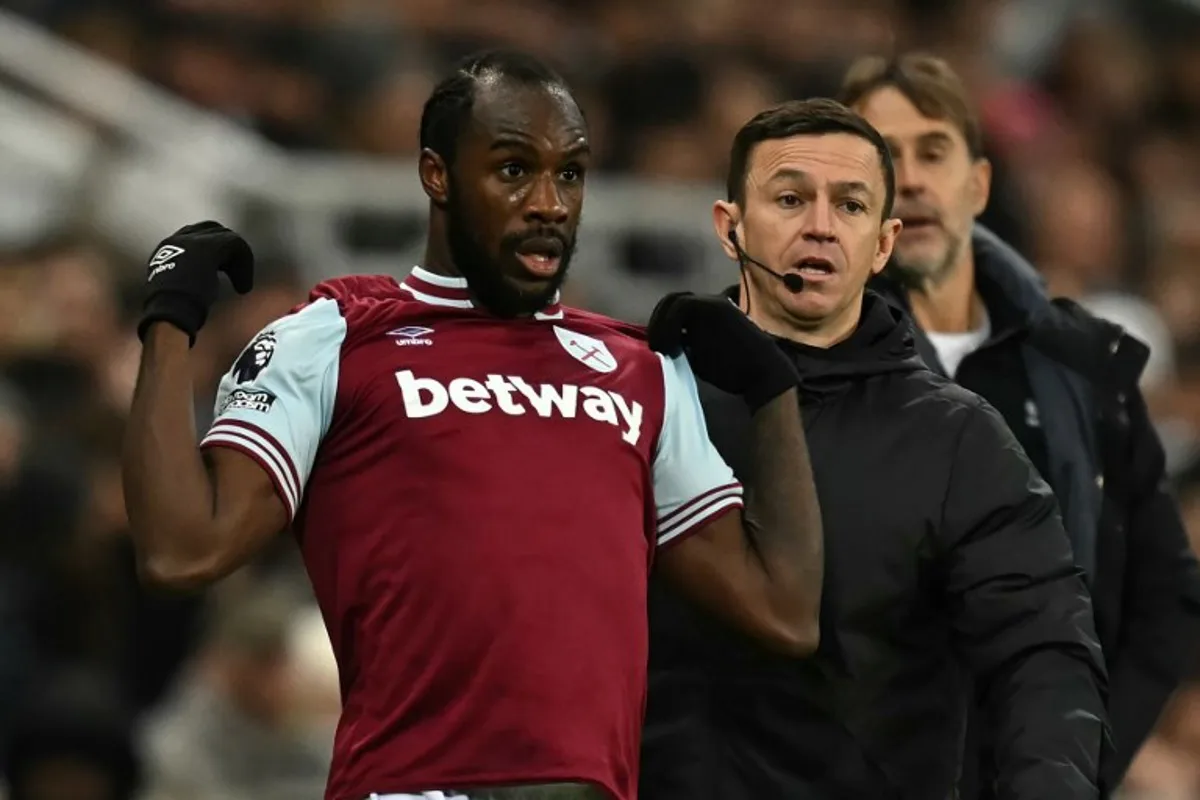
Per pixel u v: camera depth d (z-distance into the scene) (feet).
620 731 43.14
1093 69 149.28
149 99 109.91
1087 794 44.55
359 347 44.52
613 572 43.62
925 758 48.21
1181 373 121.70
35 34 115.44
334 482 43.91
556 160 44.24
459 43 123.44
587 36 130.00
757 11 133.90
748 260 48.78
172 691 89.81
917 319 57.72
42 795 75.72
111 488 93.81
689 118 118.62
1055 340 56.49
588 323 46.85
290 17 120.47
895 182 53.21
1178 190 145.89
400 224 102.53
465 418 43.80
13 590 89.25
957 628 47.83
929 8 141.59
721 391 49.19
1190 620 57.16
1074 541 55.16
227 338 95.81
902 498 47.83
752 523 46.68
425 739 42.37
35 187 108.47
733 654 47.88
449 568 42.80
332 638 44.42
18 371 97.76
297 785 81.76
